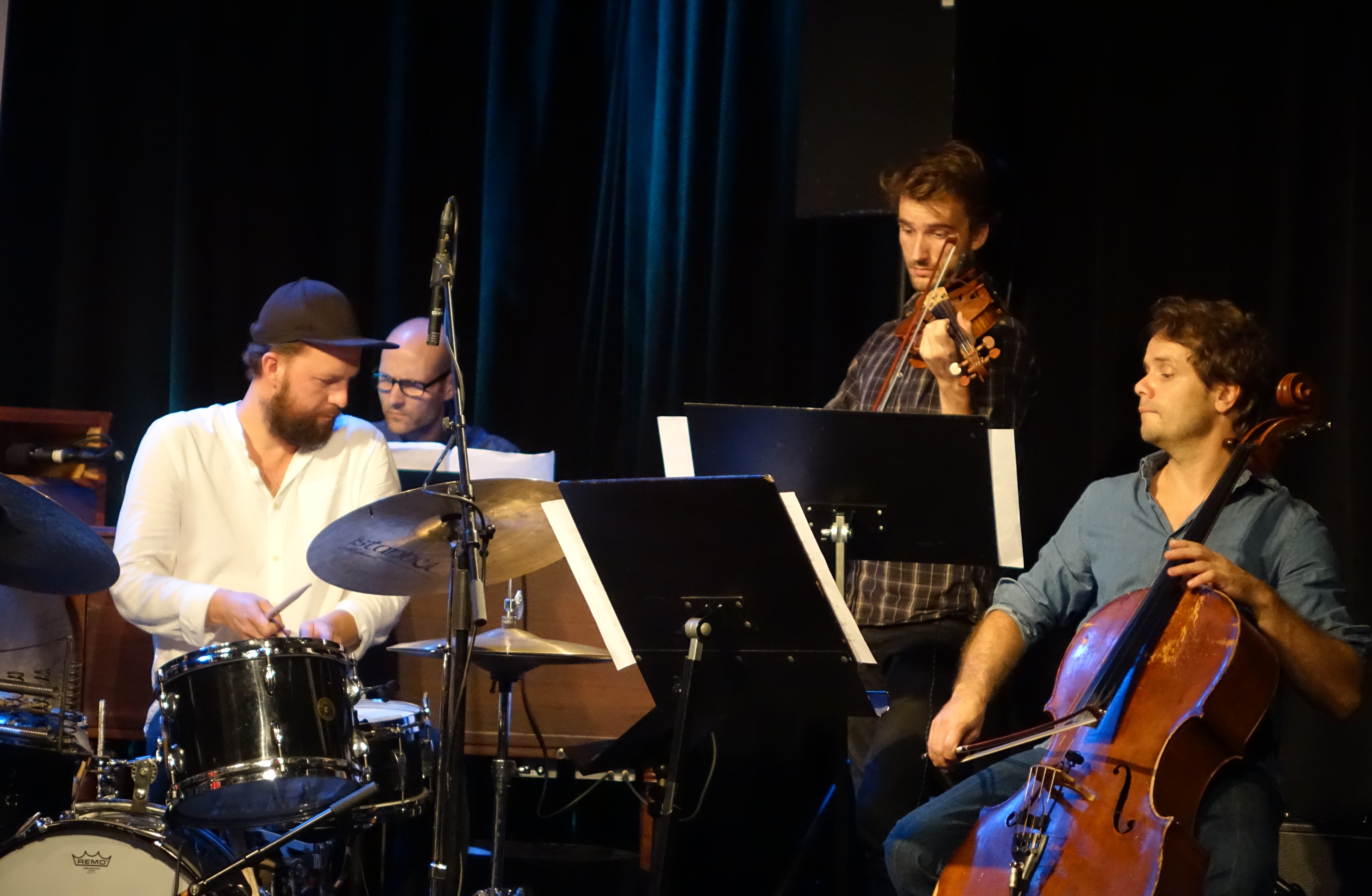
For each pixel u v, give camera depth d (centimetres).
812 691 418
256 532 566
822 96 627
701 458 447
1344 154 640
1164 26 669
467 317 772
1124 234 666
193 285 765
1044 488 663
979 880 411
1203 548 424
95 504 653
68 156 778
